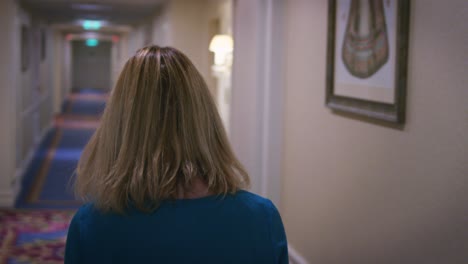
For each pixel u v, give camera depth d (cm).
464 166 187
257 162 405
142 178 98
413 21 218
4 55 588
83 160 108
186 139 103
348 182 284
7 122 594
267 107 389
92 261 97
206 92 109
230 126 486
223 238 98
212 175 102
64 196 652
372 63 250
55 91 1528
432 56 205
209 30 666
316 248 330
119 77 107
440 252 201
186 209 99
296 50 360
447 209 197
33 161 853
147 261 96
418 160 216
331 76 298
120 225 97
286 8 377
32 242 473
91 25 1410
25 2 729
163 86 105
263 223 101
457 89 190
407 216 225
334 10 294
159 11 873
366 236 263
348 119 283
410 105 221
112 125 104
